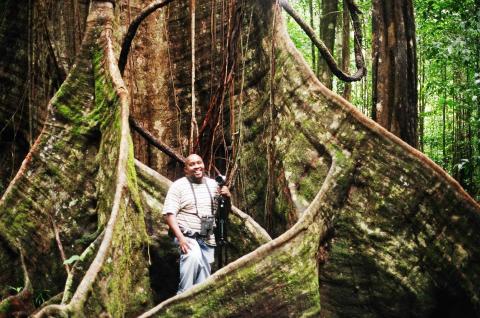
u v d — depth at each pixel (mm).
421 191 6758
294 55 7789
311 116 7336
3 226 7508
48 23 9258
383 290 6773
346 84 15227
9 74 9898
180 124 9383
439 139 18344
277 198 7582
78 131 7715
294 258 6066
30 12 9562
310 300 6020
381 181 6820
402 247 6758
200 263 6441
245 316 5746
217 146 8836
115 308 5734
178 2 9633
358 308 6797
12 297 6441
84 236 7246
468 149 15664
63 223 7406
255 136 8328
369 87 18391
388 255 6750
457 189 6738
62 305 5273
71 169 7586
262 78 8453
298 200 7148
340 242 6789
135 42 9289
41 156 7711
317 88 7395
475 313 6824
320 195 6695
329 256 6750
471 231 6777
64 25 9180
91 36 8242
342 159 6918
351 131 6984
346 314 6789
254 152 8266
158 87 9367
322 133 7188
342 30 15281
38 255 7391
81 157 7613
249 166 8289
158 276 7188
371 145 6875
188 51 9508
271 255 5957
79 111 7855
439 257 6770
